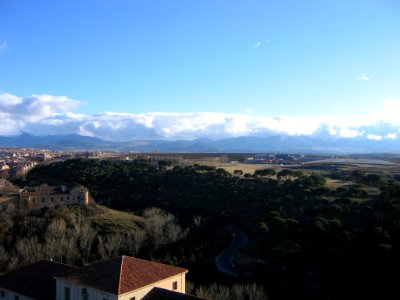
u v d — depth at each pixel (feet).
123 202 469.16
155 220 352.28
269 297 231.50
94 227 350.64
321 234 294.05
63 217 363.35
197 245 333.42
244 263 288.92
